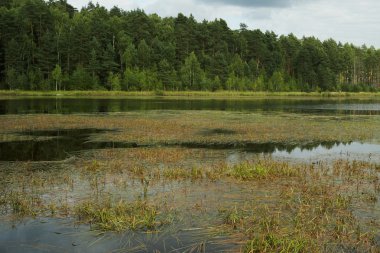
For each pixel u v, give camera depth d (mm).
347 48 156125
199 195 12180
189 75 106562
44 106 51500
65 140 23312
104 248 8539
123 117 37156
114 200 11664
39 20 100688
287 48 137500
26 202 11211
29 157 18141
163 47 106875
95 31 103312
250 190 12773
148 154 18734
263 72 121312
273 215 10367
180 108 51469
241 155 19109
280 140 24125
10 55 89250
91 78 94062
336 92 127938
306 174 15117
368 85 145000
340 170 15781
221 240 8898
